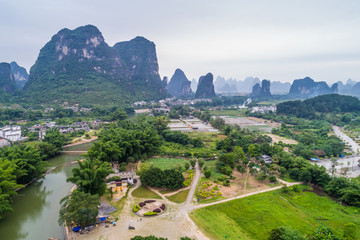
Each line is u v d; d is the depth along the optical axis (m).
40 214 77.75
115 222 68.31
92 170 83.75
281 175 110.75
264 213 75.38
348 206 83.50
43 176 108.31
